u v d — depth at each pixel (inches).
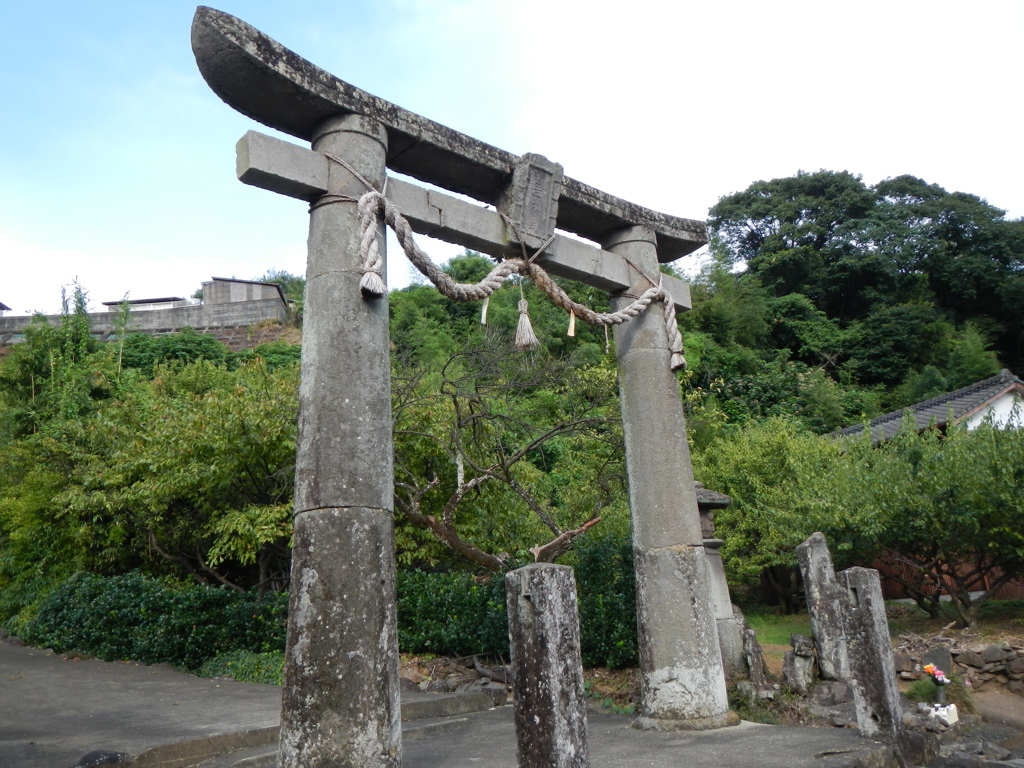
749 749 214.1
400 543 408.2
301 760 168.7
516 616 165.9
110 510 426.3
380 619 181.9
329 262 206.7
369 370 200.2
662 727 250.1
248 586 476.4
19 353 689.0
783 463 552.4
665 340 292.8
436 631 350.0
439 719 278.8
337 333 200.1
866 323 1206.9
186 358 967.0
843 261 1259.8
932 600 420.8
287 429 392.5
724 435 694.5
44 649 414.9
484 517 425.4
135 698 295.1
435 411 411.2
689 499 274.4
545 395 548.1
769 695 277.9
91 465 463.8
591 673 320.2
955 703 299.1
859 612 232.4
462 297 233.1
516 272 260.1
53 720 255.9
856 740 221.1
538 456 663.1
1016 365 1248.8
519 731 160.9
